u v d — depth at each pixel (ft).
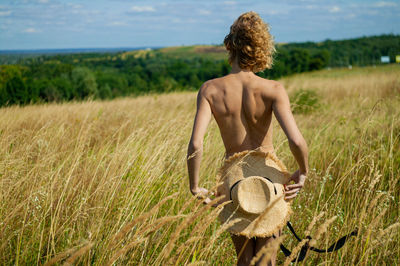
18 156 12.14
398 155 13.79
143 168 10.96
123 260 7.66
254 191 6.66
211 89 7.19
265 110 6.88
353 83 53.36
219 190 7.12
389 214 9.86
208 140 14.62
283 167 7.06
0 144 13.08
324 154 14.42
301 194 11.19
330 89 49.42
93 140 17.31
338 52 377.71
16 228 8.43
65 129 18.35
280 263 8.76
